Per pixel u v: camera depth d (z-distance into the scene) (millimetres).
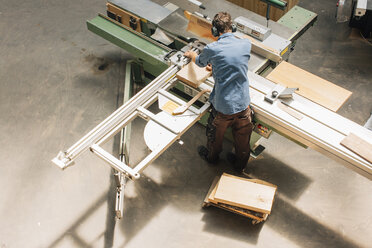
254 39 3484
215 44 2809
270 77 3234
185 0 3428
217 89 2912
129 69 4270
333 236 3365
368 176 2736
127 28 3967
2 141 4082
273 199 3443
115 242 3385
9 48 5004
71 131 4156
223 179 3357
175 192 3666
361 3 3551
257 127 3299
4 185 3756
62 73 4707
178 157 3904
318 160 3830
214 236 3391
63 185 3744
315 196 3598
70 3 5547
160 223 3482
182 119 2959
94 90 4523
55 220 3527
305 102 3043
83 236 3430
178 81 3287
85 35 5125
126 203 3604
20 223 3518
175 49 3992
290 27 3762
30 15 5418
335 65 4613
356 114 4152
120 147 3666
